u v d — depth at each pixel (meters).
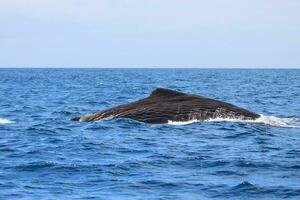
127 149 80.12
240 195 53.62
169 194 54.12
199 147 82.12
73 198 52.72
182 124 104.94
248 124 105.62
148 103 113.88
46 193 54.59
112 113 114.06
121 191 55.31
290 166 67.12
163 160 71.06
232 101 194.75
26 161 70.56
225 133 95.31
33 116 134.12
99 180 59.94
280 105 176.62
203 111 108.75
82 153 77.06
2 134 97.00
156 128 100.81
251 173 63.34
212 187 56.53
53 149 80.38
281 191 54.81
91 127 103.19
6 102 184.75
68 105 172.88
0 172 64.25
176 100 113.19
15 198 52.72
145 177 61.09
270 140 89.00
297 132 99.00
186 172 63.84
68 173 63.44
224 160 70.44
